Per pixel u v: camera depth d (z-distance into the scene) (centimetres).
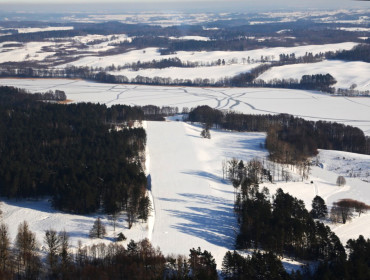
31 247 16625
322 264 16062
